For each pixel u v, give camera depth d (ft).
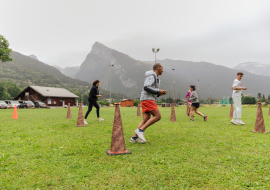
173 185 5.99
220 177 6.55
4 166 7.73
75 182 6.23
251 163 7.88
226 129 17.92
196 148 10.54
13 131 16.42
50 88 159.02
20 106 95.76
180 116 35.29
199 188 5.79
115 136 9.68
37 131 16.85
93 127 19.62
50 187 5.92
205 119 25.80
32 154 9.47
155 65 12.51
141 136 11.85
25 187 5.90
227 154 9.25
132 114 42.32
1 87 177.99
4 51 91.04
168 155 9.19
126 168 7.44
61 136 14.46
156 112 11.82
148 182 6.21
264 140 12.44
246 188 5.76
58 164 8.00
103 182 6.24
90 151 10.11
